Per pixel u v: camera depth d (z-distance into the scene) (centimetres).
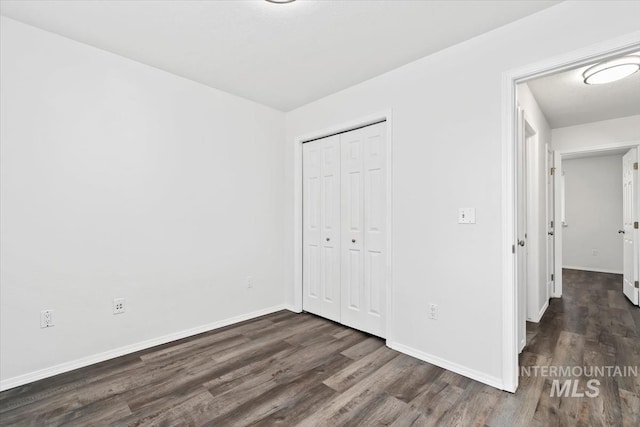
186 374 219
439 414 175
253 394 195
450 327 226
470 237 217
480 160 212
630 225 403
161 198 272
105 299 241
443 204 231
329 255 334
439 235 233
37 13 195
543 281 363
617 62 250
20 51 205
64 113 222
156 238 269
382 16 195
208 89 303
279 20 201
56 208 220
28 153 209
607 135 402
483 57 212
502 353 201
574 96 323
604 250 600
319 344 271
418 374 219
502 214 202
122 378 213
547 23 185
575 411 177
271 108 360
